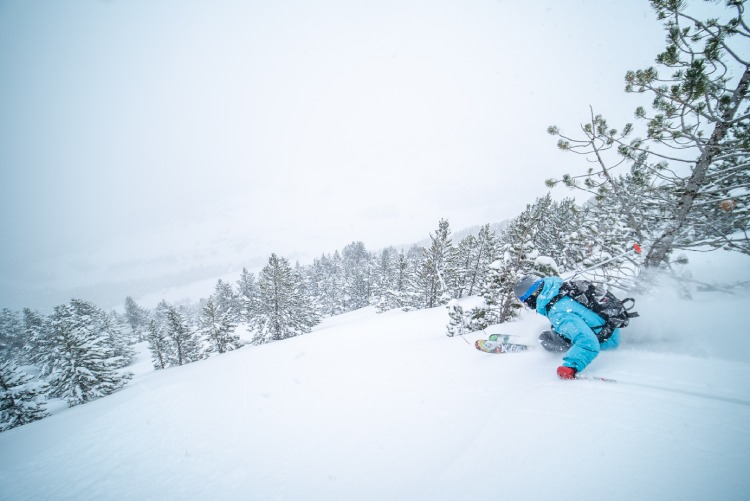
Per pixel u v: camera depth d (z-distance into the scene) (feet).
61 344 72.43
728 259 18.48
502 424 9.02
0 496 16.98
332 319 179.22
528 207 30.76
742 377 8.25
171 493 11.71
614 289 19.43
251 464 12.03
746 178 14.76
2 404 60.49
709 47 12.94
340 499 8.64
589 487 6.16
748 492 5.16
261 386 22.11
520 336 16.96
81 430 25.03
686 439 6.59
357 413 13.62
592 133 17.19
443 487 7.59
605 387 9.37
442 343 21.63
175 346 125.90
